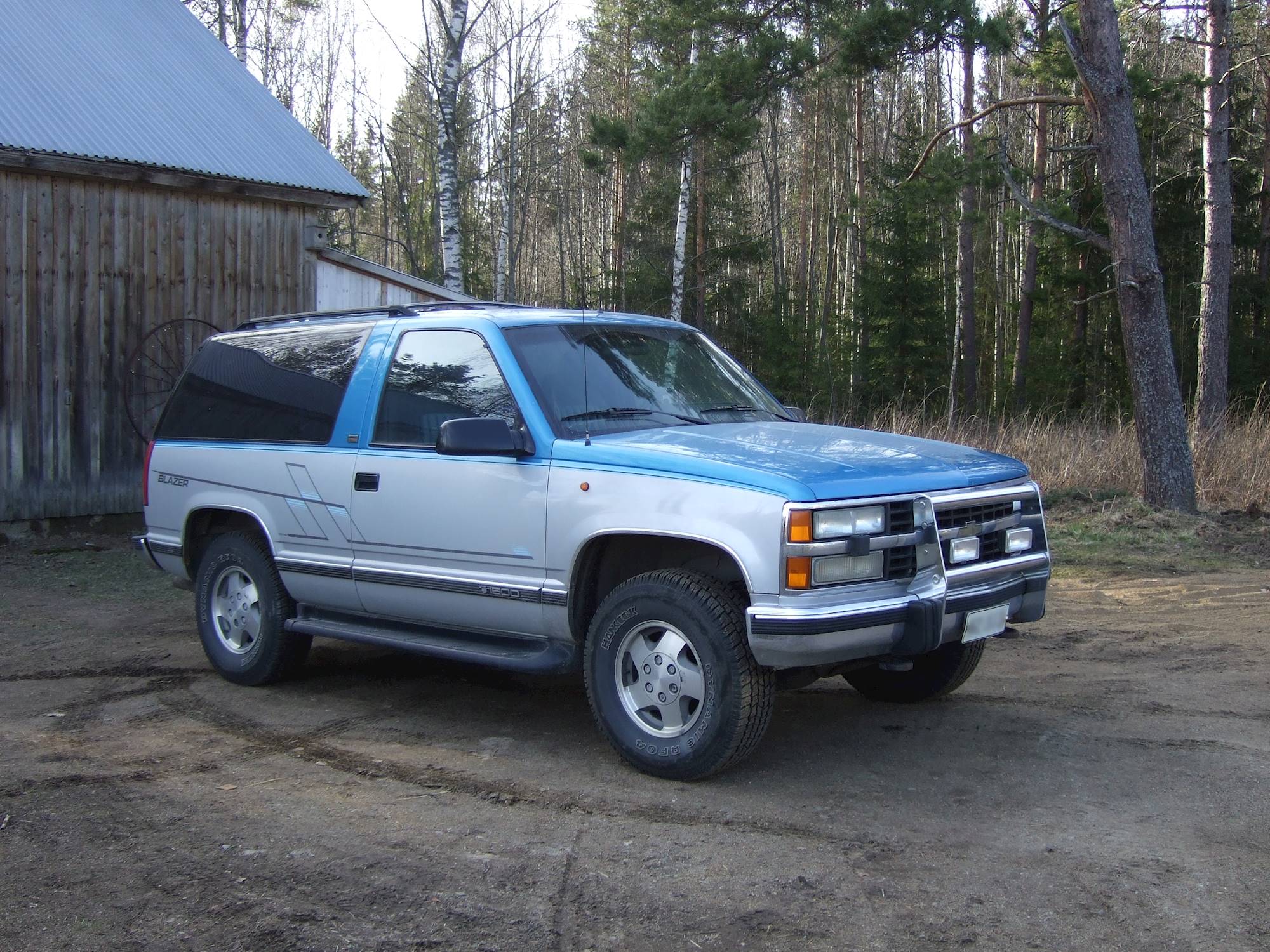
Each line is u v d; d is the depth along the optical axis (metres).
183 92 12.92
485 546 4.84
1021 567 4.73
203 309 11.77
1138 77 21.62
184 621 7.66
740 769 4.58
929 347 30.34
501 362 4.93
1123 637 6.96
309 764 4.68
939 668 5.36
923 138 30.86
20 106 11.02
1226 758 4.70
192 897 3.39
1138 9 17.70
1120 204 11.62
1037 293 32.22
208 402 6.26
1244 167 30.39
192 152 11.67
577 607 4.67
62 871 3.57
